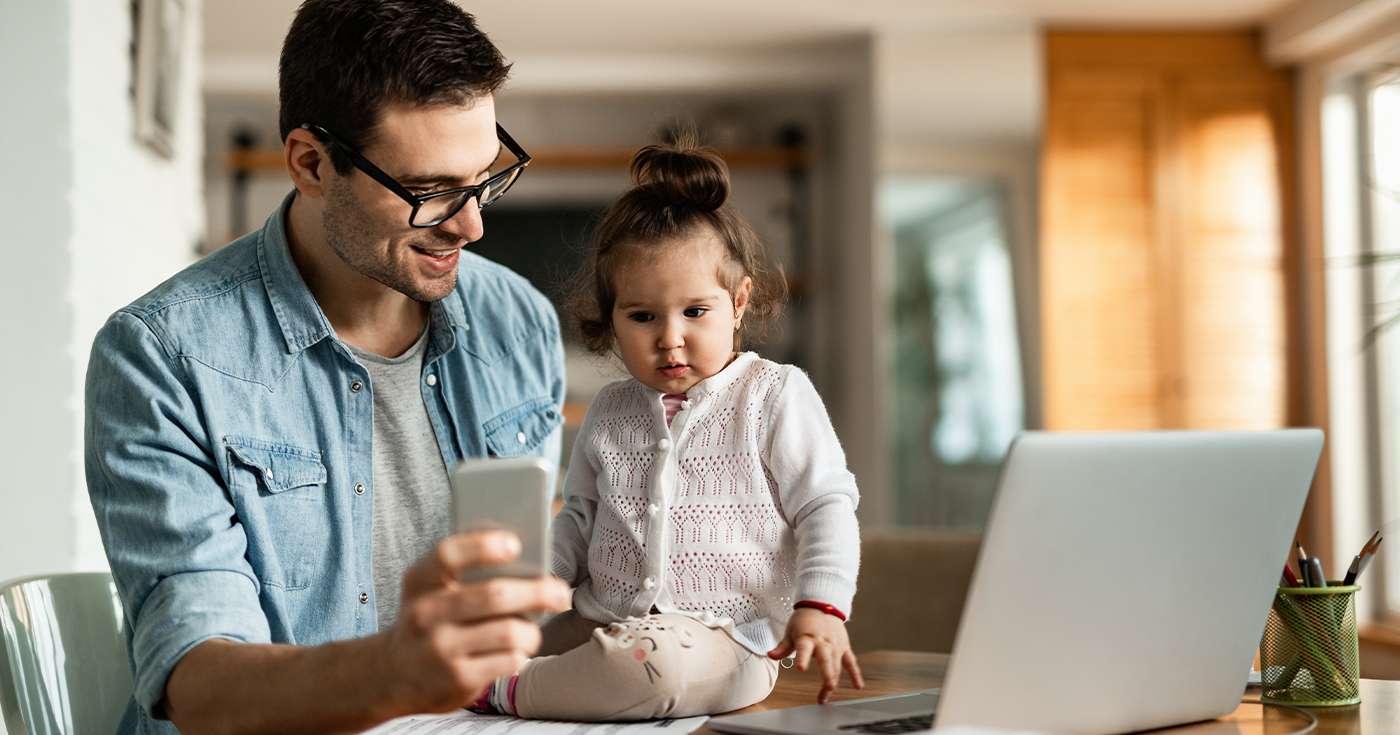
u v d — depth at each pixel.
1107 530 0.89
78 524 2.22
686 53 5.46
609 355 1.36
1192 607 0.96
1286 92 4.93
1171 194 4.91
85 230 2.29
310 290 1.36
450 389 1.45
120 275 2.53
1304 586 1.13
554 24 5.02
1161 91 4.93
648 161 1.29
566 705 1.03
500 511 0.77
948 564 1.94
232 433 1.26
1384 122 4.59
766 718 0.99
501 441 1.48
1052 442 0.84
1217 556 0.97
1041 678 0.88
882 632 1.93
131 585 1.13
